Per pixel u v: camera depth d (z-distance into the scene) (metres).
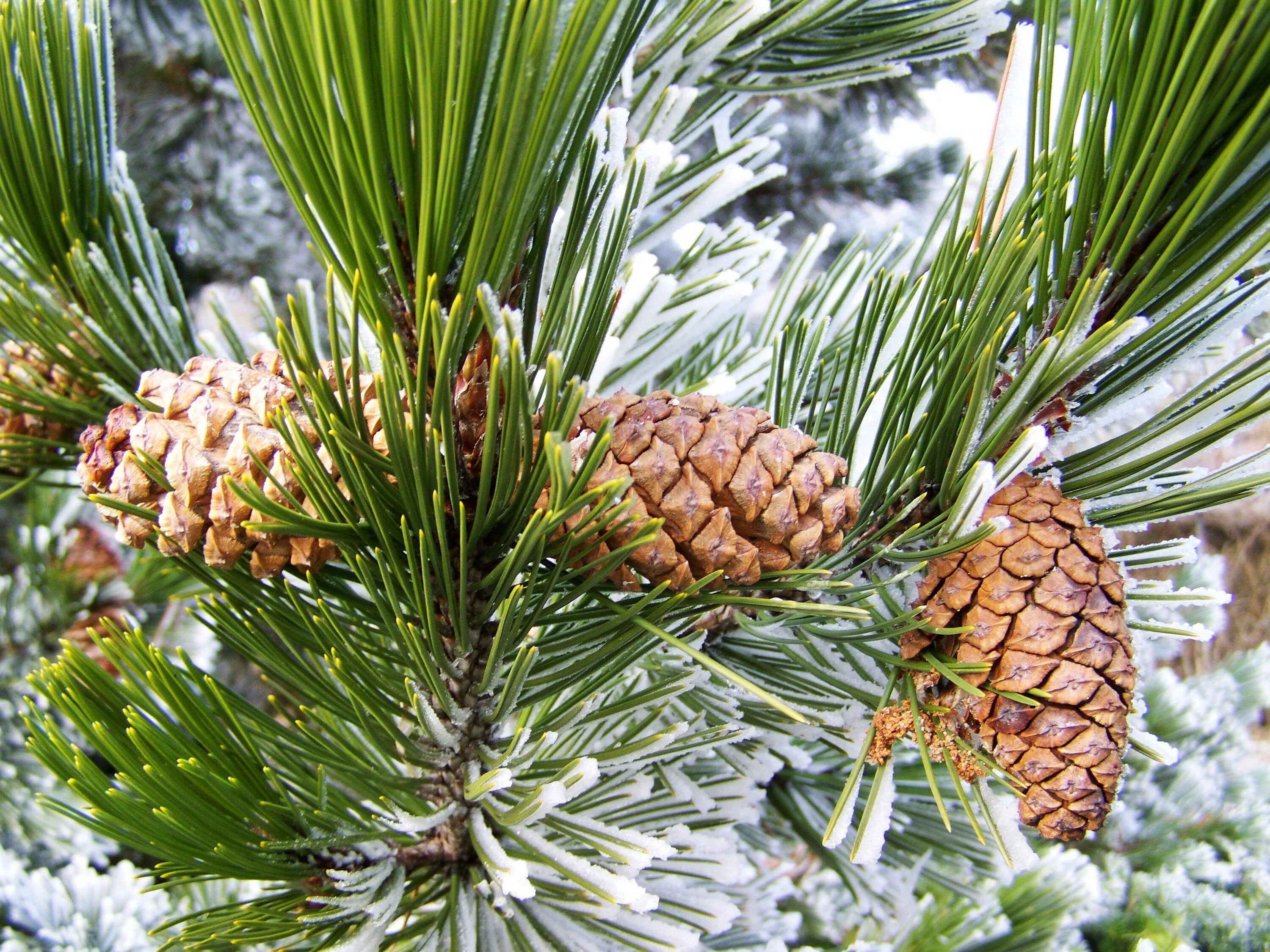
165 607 0.66
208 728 0.24
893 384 0.26
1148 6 0.20
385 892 0.25
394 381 0.20
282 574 0.24
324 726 0.24
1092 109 0.22
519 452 0.21
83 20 0.29
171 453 0.22
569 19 0.17
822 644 0.28
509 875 0.22
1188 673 1.96
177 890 0.51
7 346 0.32
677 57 0.33
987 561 0.24
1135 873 0.81
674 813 0.31
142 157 0.93
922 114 1.10
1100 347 0.22
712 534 0.22
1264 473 0.23
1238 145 0.20
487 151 0.19
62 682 0.23
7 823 0.56
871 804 0.24
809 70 0.36
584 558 0.23
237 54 0.19
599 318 0.23
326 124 0.19
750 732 0.28
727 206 1.16
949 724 0.24
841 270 0.35
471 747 0.25
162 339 0.32
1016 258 0.23
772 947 0.42
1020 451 0.22
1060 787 0.23
